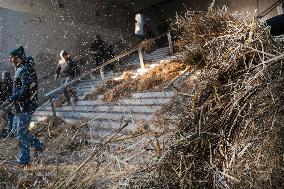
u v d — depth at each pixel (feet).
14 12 58.08
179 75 22.85
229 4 51.49
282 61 9.59
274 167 8.74
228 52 11.05
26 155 17.02
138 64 37.09
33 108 18.24
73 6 52.75
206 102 10.36
